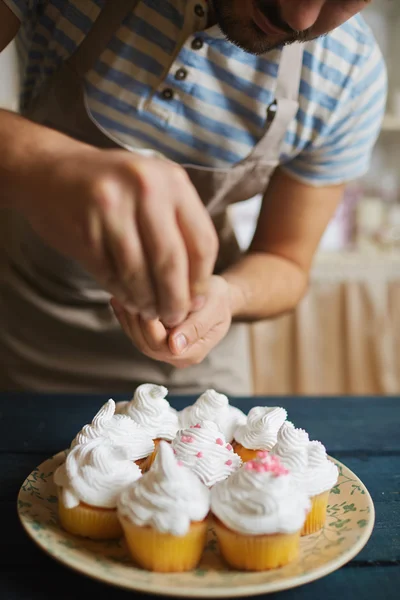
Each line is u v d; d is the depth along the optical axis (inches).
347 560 22.8
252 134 34.4
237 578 22.3
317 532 25.1
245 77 32.4
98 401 36.6
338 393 72.2
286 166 37.5
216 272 43.1
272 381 71.7
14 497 27.3
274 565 22.7
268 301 37.0
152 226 18.7
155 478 23.5
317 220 38.7
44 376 42.1
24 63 36.2
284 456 25.8
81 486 24.1
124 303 20.5
